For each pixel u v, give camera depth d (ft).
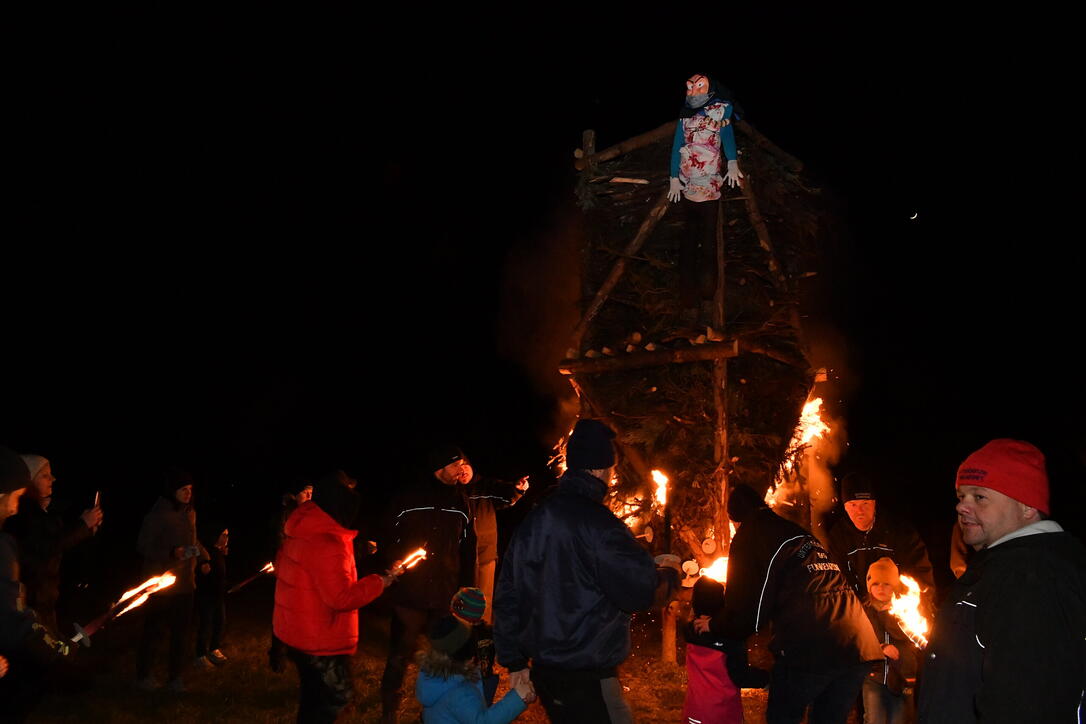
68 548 17.28
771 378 25.04
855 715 19.51
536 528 12.14
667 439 24.32
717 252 23.77
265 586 42.65
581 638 11.75
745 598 14.15
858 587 17.46
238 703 22.44
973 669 7.79
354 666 26.37
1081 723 7.19
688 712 15.38
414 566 18.85
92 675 24.89
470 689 12.38
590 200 25.44
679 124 23.17
